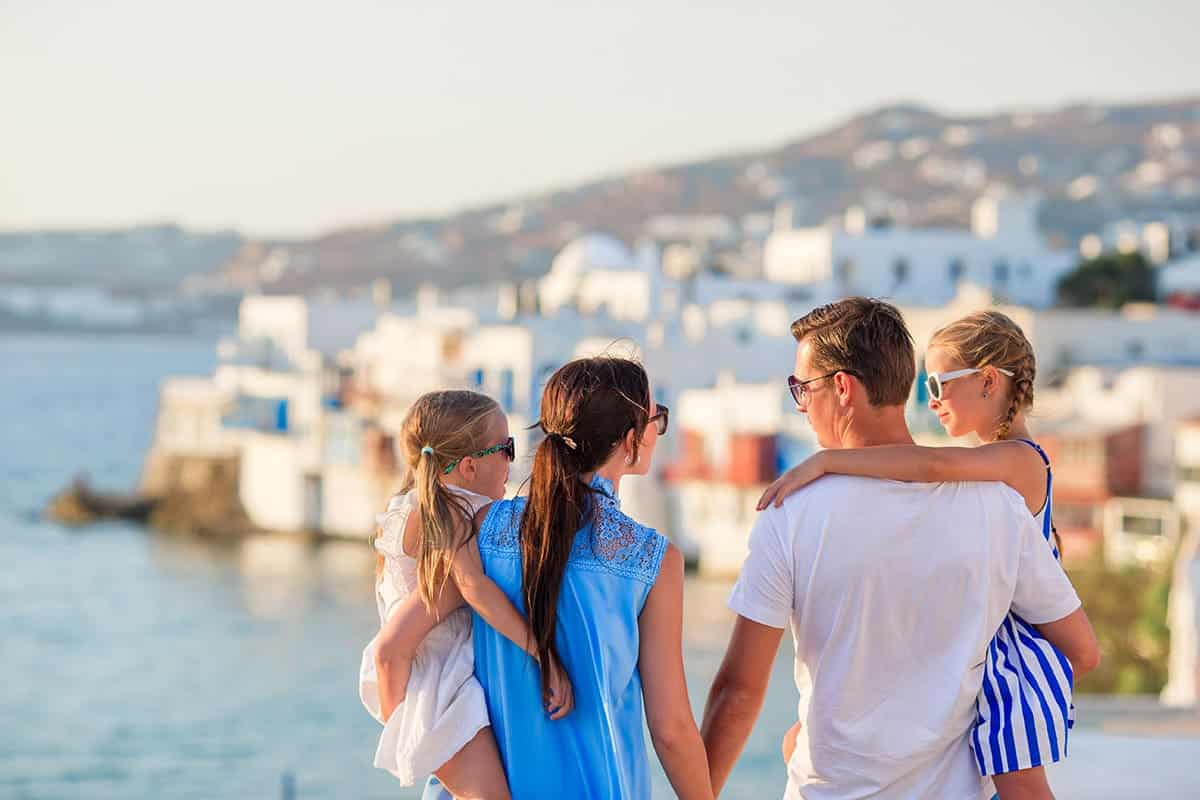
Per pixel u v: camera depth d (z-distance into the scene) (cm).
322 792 6481
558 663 805
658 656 809
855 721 803
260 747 7356
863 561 792
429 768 822
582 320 11706
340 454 12962
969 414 859
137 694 8556
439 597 830
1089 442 9138
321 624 10512
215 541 13850
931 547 791
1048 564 809
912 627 796
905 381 820
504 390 11525
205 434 15138
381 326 13162
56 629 10419
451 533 823
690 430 10812
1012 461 812
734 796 5853
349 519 12975
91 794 6550
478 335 11844
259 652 9656
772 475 10188
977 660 802
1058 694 802
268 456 13812
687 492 10681
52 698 8456
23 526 15375
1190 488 8600
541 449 815
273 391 14188
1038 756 793
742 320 12144
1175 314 10881
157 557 13288
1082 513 9138
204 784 6681
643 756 812
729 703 830
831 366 820
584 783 800
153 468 15775
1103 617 6756
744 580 818
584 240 16488
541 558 802
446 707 827
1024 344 859
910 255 14675
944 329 870
